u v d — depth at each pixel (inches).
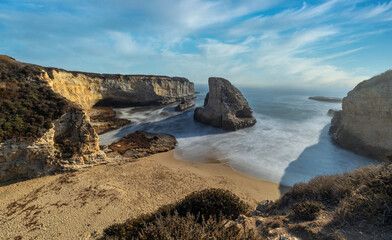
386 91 735.1
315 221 204.5
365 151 809.5
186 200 353.1
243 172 725.3
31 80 921.5
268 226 231.5
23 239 391.5
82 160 721.6
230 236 182.1
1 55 1058.1
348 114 933.8
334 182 284.0
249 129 1333.7
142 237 218.8
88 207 489.1
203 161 829.8
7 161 597.0
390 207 183.3
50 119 708.0
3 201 513.3
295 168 745.6
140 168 736.3
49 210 477.1
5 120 622.2
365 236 166.4
